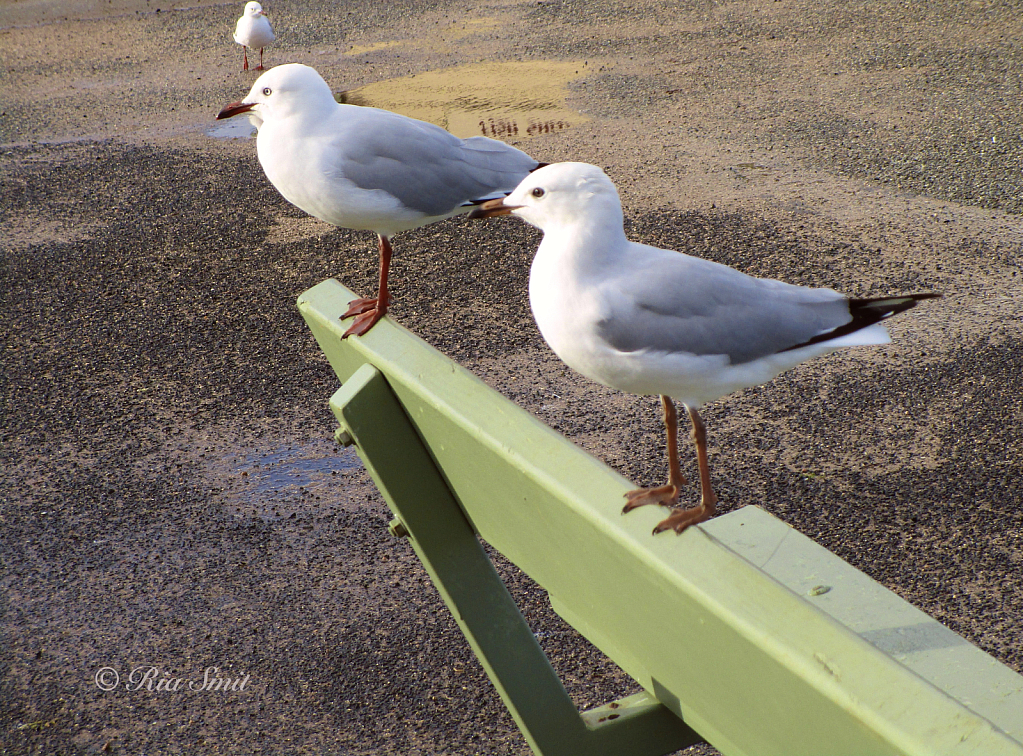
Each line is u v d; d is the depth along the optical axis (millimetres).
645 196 7895
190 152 9516
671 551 1608
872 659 1342
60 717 3664
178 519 4715
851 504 4500
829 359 5637
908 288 6316
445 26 13203
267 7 14617
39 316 6711
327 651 3908
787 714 1498
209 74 11875
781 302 2633
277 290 6867
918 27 11719
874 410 5164
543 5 13867
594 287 2504
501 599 2467
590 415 5293
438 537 2463
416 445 2367
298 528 4617
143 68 12227
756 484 4676
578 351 2584
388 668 3812
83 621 4125
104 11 14656
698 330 2521
